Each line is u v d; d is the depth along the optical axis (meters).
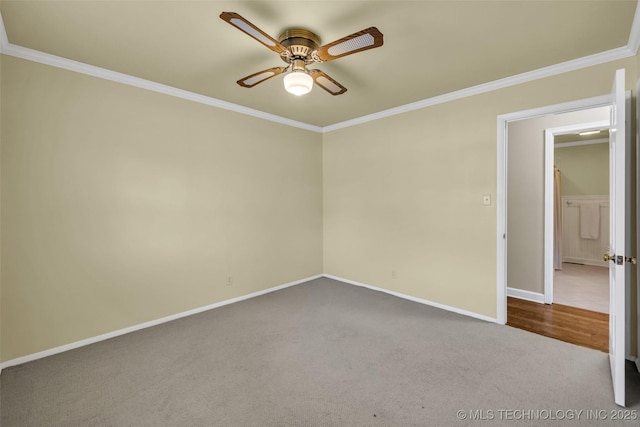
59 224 2.49
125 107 2.82
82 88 2.58
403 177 3.75
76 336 2.57
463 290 3.25
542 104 2.69
